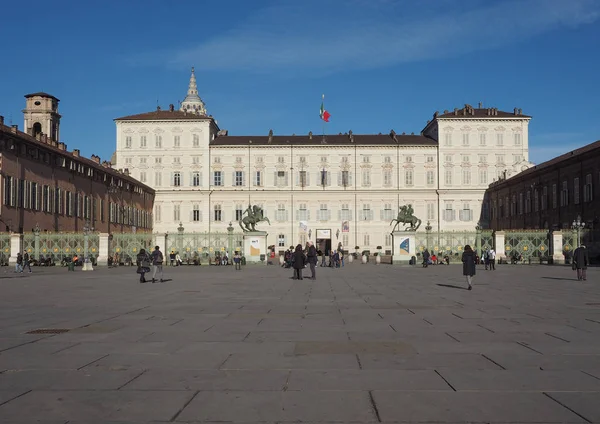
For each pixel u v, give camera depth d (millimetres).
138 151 111625
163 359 11188
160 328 15336
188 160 111375
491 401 8297
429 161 111438
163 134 111688
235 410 7949
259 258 67688
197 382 9414
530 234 68938
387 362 10883
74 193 81062
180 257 70875
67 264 63219
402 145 111312
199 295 26094
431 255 70875
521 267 59594
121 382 9430
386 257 90312
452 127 111188
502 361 10922
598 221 70562
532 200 92188
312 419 7586
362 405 8148
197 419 7598
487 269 53938
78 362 10945
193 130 111688
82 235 64562
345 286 32000
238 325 15914
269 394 8703
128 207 100750
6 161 63719
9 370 10305
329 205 111688
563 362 10820
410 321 16719
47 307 20828
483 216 111062
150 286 32312
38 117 87812
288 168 111562
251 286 32156
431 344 12789
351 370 10219
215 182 111688
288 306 21078
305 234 111188
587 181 74500
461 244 77688
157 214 111875
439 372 10039
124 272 50656
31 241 64062
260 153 111625
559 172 82938
